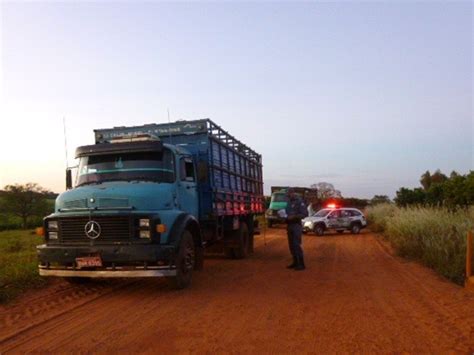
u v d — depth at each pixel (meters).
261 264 12.88
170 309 7.30
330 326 6.28
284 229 31.19
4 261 11.98
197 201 10.80
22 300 8.00
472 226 11.94
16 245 18.59
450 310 7.05
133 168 9.41
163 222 8.26
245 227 14.75
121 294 8.48
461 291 8.48
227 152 13.10
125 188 8.59
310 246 18.22
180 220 8.71
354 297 8.10
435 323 6.36
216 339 5.75
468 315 6.75
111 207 8.27
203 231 11.51
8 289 8.60
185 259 8.88
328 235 25.23
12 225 51.31
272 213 32.12
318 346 5.46
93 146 9.70
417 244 13.55
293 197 11.80
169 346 5.49
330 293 8.48
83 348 5.44
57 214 8.39
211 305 7.56
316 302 7.74
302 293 8.51
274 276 10.55
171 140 11.54
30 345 5.57
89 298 8.14
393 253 14.98
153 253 7.89
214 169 11.62
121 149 9.52
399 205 30.72
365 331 6.04
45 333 6.05
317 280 9.91
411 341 5.61
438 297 7.98
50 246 8.23
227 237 14.05
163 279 9.87
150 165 9.39
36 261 11.77
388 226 20.34
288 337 5.81
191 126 11.38
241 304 7.62
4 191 54.31
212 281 9.88
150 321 6.58
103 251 7.90
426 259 11.93
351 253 15.32
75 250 7.99
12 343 5.64
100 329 6.21
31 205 54.12
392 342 5.58
